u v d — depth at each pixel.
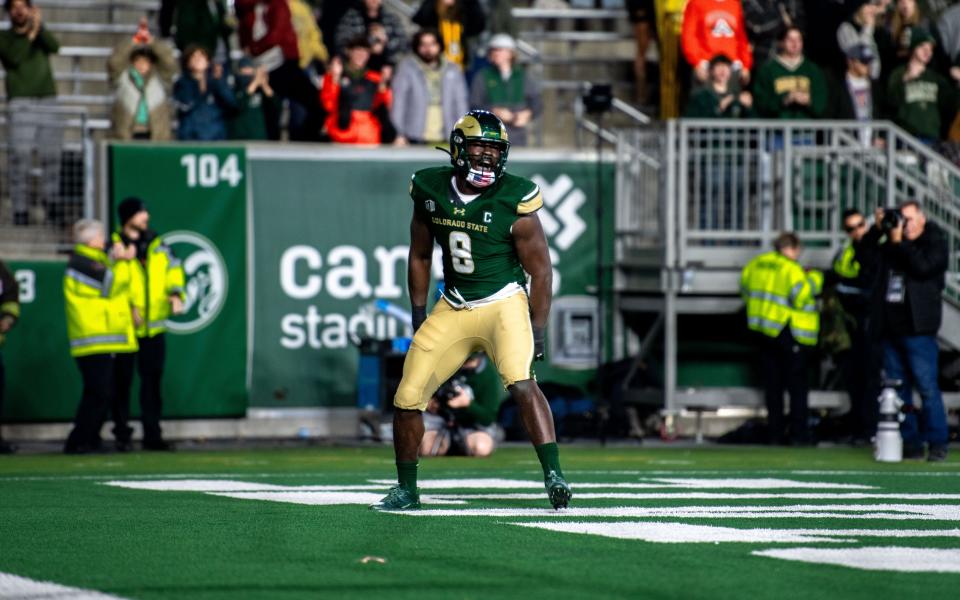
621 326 61.19
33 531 23.50
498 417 57.00
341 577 18.36
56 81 69.50
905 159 58.66
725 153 59.00
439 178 25.66
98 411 49.59
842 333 56.16
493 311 25.75
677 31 65.62
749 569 19.11
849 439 55.59
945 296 57.50
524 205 25.30
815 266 58.22
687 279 57.34
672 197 57.62
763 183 58.78
